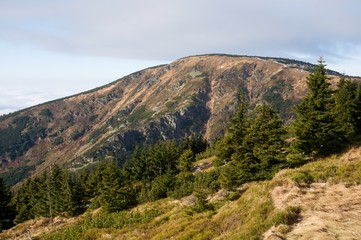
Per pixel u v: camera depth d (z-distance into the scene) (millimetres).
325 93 38375
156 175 76375
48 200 73875
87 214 62719
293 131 40125
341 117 42000
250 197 26328
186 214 36625
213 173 52844
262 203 22797
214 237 23484
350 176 23625
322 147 38000
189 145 105750
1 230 71000
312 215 18344
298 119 40188
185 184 53781
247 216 22609
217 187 46812
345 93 44406
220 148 57844
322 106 38500
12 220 78312
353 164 26062
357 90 43312
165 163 77688
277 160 39062
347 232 15367
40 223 65938
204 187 48594
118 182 58500
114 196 57219
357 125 41281
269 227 18594
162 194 57219
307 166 33344
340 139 37906
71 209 67750
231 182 40312
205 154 90000
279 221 18500
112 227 42844
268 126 39312
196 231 26188
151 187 62719
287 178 25406
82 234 41531
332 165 27859
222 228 24375
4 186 79125
